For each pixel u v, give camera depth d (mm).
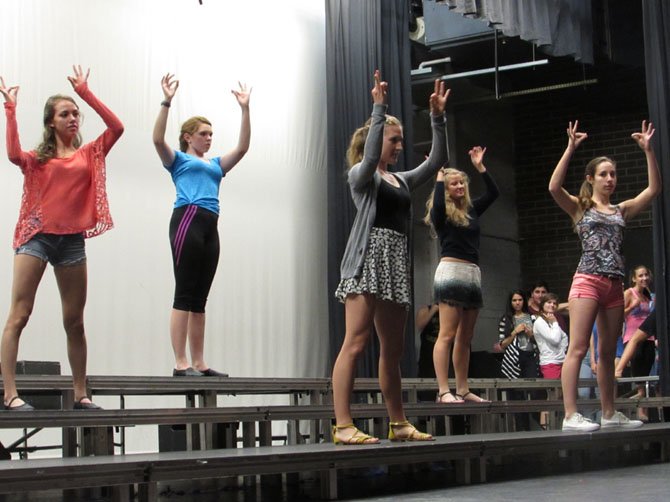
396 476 4914
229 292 7605
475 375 9234
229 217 7676
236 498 3854
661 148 8031
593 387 7652
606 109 11273
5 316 5934
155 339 6926
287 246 8141
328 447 3695
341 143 8406
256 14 8039
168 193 7125
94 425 3859
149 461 3031
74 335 3992
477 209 5613
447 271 5465
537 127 11648
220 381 4824
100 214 3953
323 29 8680
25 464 2922
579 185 11414
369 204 3680
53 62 6484
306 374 8188
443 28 9172
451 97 10344
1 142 6051
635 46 9906
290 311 8109
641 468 4660
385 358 3873
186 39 7430
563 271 11367
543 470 4914
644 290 7871
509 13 8312
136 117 6984
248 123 5270
